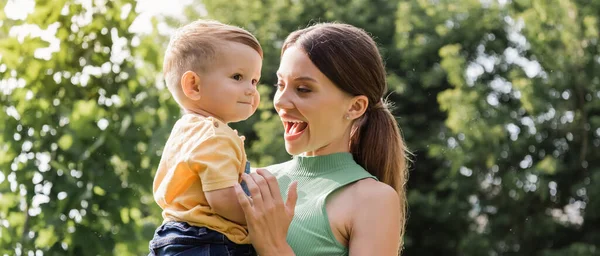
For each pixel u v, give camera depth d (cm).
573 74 1662
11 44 521
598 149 1709
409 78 1894
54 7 528
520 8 1811
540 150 1727
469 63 1891
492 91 1867
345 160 286
